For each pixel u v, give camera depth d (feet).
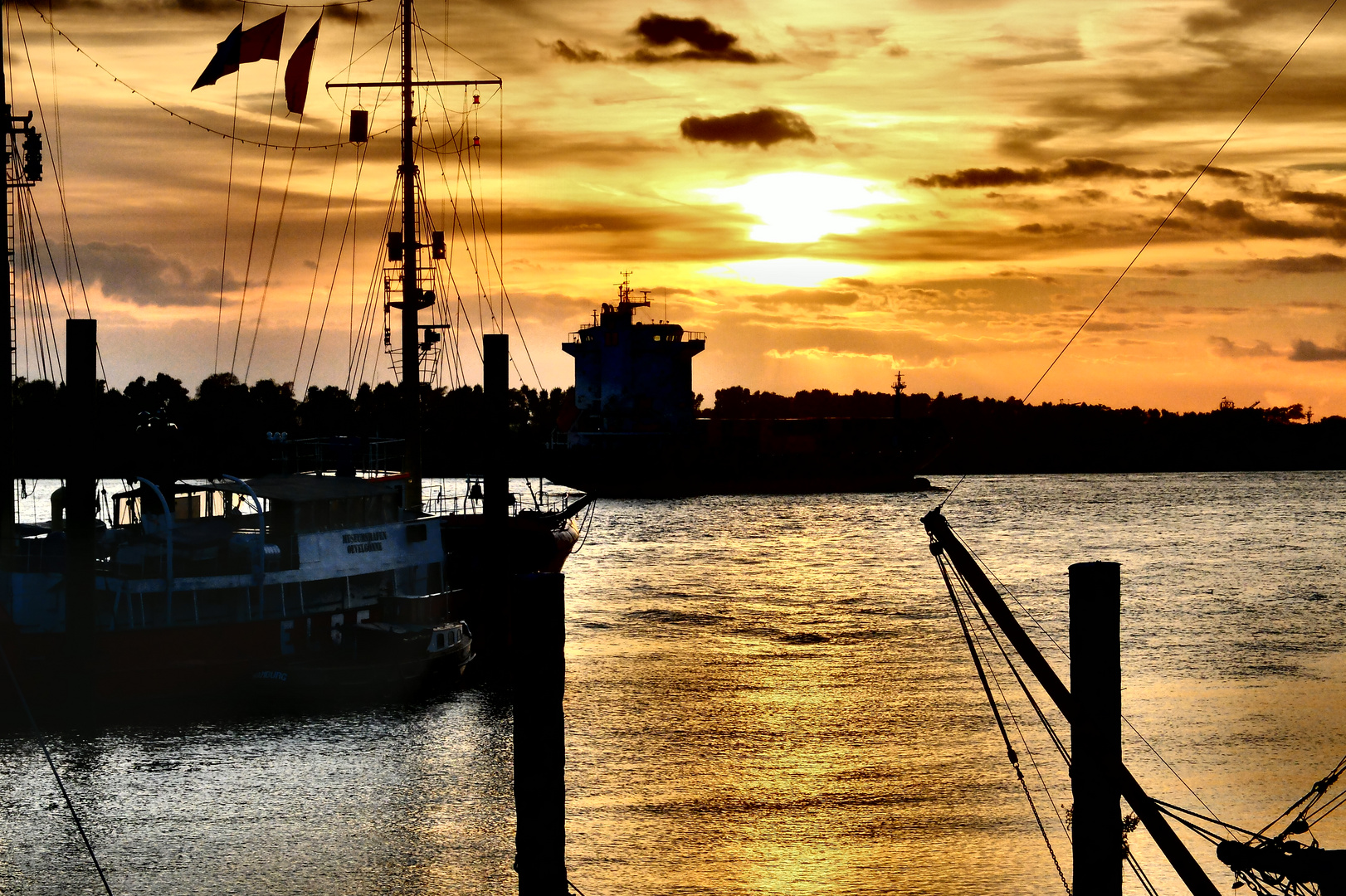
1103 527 570.46
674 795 150.20
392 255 265.34
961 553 90.84
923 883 123.44
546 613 74.69
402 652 191.21
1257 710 191.31
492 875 126.82
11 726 169.27
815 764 162.40
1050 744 172.55
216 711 180.65
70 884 124.67
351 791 151.23
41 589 175.22
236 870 127.95
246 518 196.44
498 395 222.69
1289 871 76.28
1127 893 120.16
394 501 211.00
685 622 277.44
